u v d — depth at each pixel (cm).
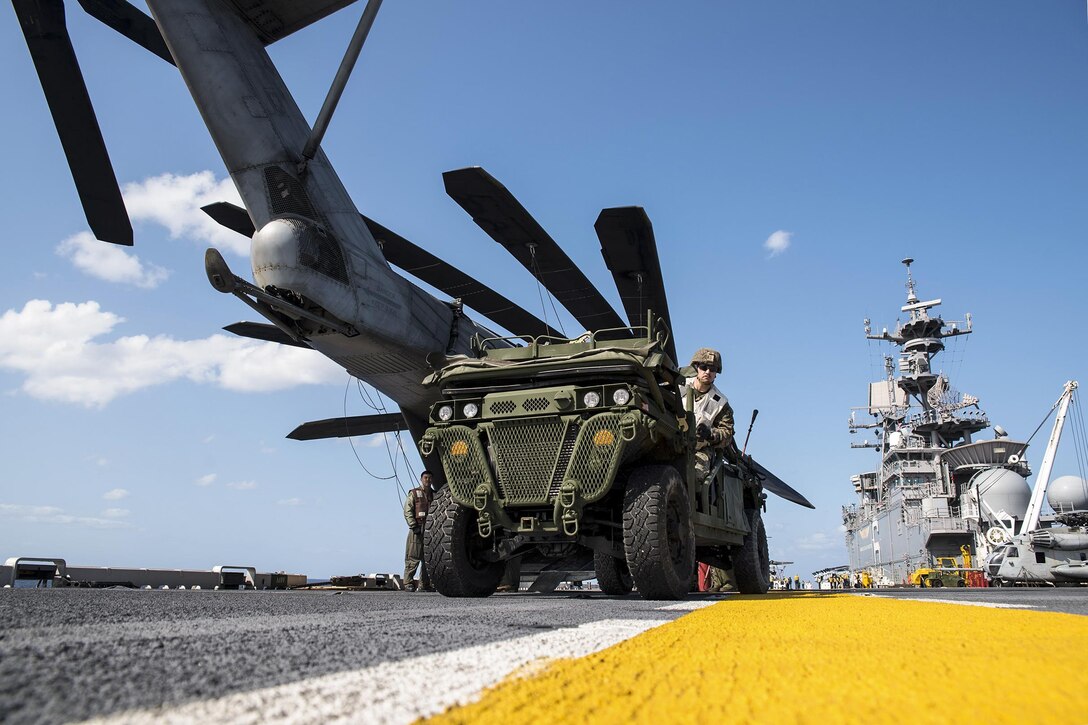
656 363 498
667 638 193
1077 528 3192
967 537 4284
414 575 1138
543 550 589
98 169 1083
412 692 111
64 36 973
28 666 129
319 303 1073
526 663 142
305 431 2075
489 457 516
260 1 1112
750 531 814
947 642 181
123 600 377
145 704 100
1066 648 167
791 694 109
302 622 238
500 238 1391
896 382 5525
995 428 4644
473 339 587
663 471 505
